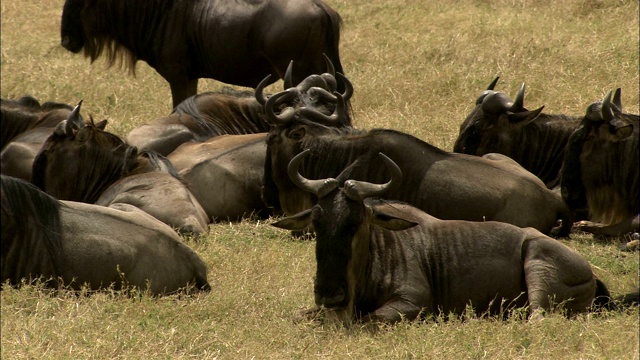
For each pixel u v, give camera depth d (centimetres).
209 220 3988
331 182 2580
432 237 2797
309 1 5097
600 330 2625
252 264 3197
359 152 3588
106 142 3769
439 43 6225
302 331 2586
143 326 2566
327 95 3838
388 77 5784
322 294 2533
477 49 6084
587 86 5534
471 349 2459
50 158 3741
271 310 2773
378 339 2536
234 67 5225
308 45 5078
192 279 2983
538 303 2697
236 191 4019
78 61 6600
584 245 3669
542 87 5556
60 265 2831
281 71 5134
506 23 6425
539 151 4191
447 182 3550
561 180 3862
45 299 2731
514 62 5847
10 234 2816
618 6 6700
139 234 2916
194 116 4616
